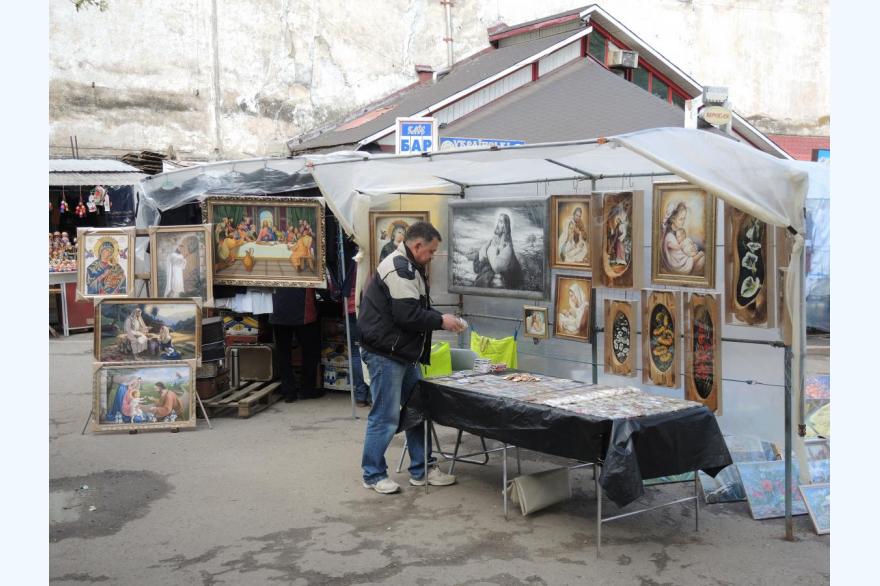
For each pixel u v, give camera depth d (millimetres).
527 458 6105
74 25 15031
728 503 5094
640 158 5266
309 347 8039
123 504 5117
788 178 4250
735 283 4898
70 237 13789
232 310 7723
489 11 18578
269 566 4207
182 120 15938
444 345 6246
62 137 15047
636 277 5453
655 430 4195
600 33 16156
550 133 12383
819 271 6109
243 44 16359
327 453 6219
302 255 7355
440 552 4363
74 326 12859
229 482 5539
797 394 4426
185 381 6879
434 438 6000
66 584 4000
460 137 12461
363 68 17484
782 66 21000
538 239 6199
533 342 6578
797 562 4203
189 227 7051
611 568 4145
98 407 6766
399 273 5012
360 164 6367
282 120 16797
